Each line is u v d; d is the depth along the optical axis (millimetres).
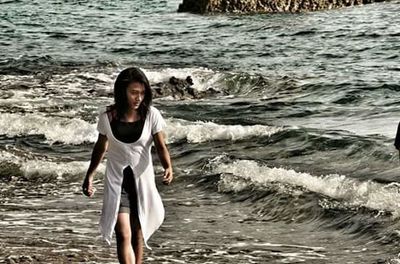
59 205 12820
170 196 13422
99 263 9320
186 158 15828
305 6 48594
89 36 37594
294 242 10789
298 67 28594
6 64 28766
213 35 37625
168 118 19297
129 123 7801
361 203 11898
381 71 27453
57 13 48250
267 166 14211
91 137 17984
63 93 23875
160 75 26344
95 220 11781
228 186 13438
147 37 37219
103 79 25969
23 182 14523
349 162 14742
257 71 27578
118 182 7797
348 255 10133
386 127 18375
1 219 11844
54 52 32500
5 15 46938
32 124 18656
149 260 9773
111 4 54125
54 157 16266
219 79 25797
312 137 16156
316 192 12594
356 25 40031
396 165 14070
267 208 12375
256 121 19453
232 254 10125
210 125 17875
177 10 49844
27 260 9398
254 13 47594
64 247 10102
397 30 37688
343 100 22781
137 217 7848
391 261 9633
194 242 10758
